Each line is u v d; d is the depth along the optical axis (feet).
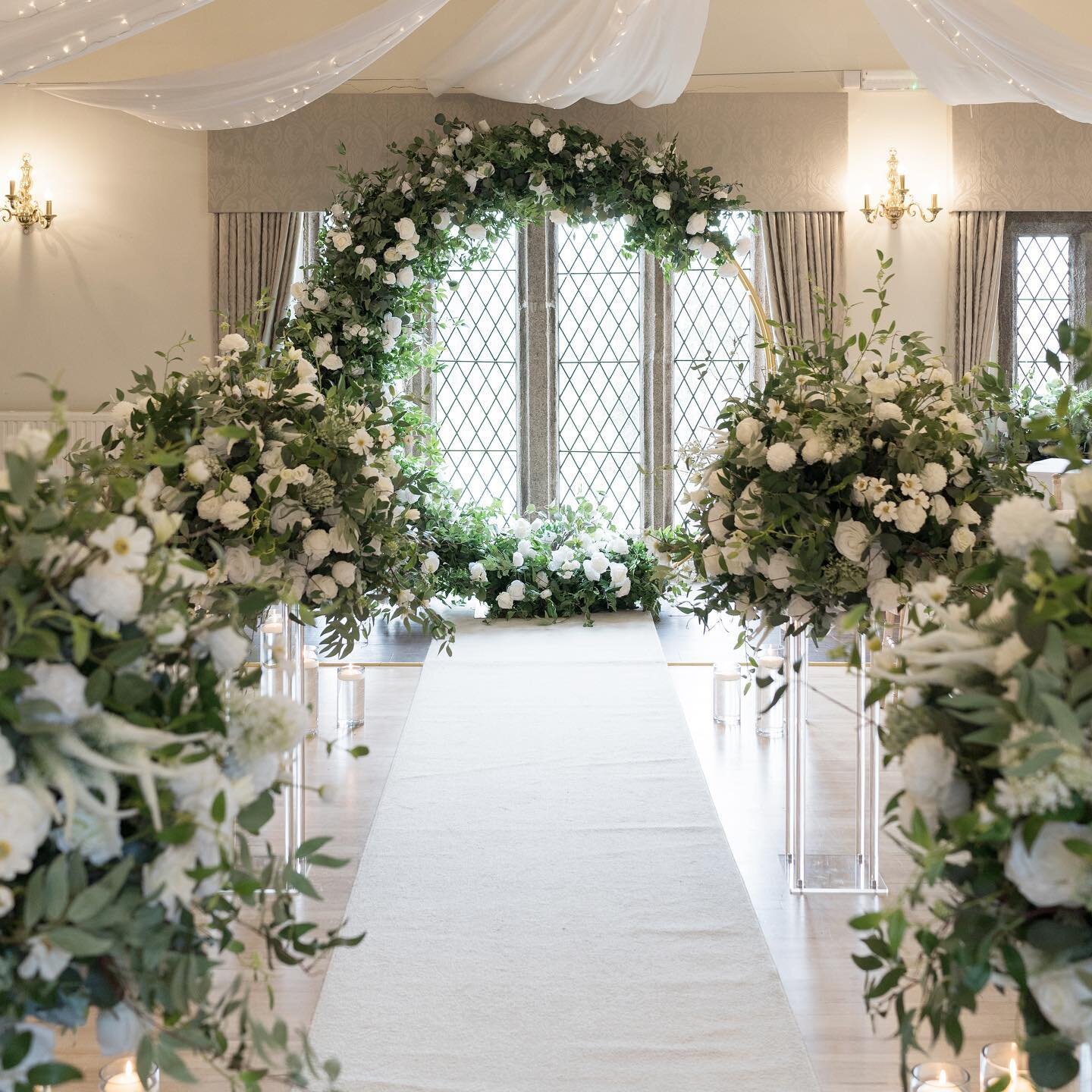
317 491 11.26
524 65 23.31
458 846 13.42
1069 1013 4.47
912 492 10.37
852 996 10.18
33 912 4.26
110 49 26.99
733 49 26.94
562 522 27.35
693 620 26.11
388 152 26.89
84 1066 9.11
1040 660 4.68
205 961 4.82
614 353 29.86
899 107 26.96
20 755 4.54
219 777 4.85
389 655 23.36
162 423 10.64
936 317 27.22
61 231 27.25
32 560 4.71
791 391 11.41
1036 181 26.81
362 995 10.07
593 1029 9.55
